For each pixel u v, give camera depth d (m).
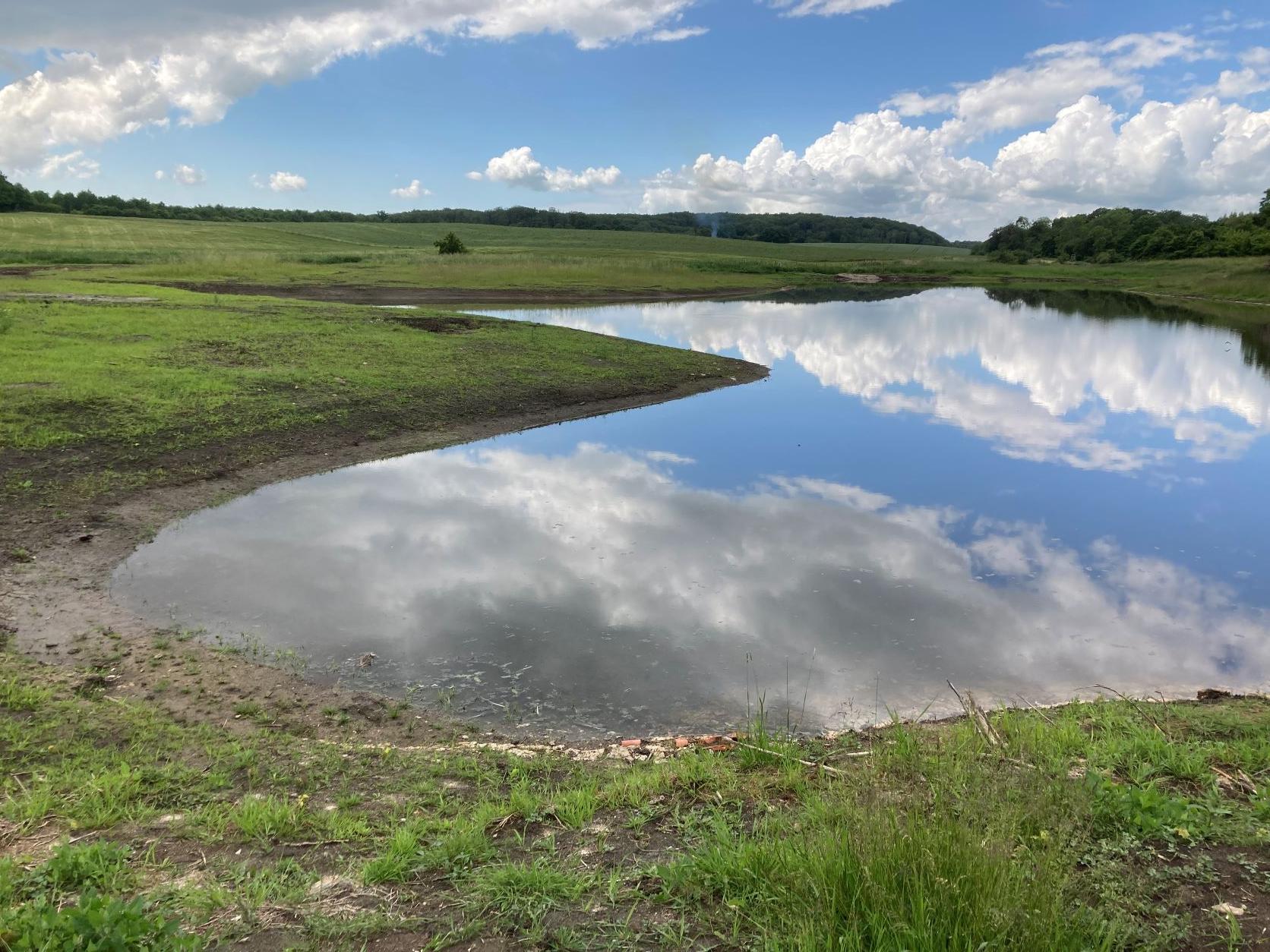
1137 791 4.17
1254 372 26.80
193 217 133.62
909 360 28.62
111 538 9.78
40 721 5.46
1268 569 9.80
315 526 10.72
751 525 11.17
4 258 51.50
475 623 8.09
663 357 23.69
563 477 13.47
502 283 49.91
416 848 4.07
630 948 3.22
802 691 6.89
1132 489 13.23
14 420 12.94
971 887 3.06
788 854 3.61
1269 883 3.55
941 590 9.05
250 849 4.05
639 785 4.84
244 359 18.67
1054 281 78.81
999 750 4.90
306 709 6.32
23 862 3.72
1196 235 94.50
